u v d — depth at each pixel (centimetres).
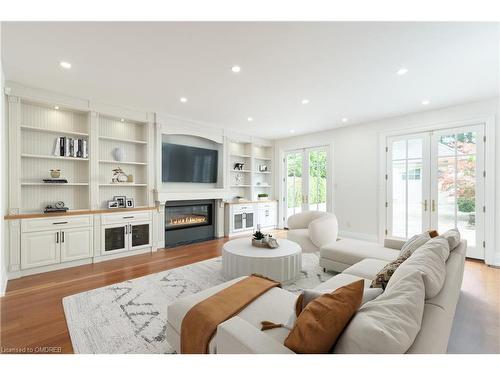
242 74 279
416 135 429
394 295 103
